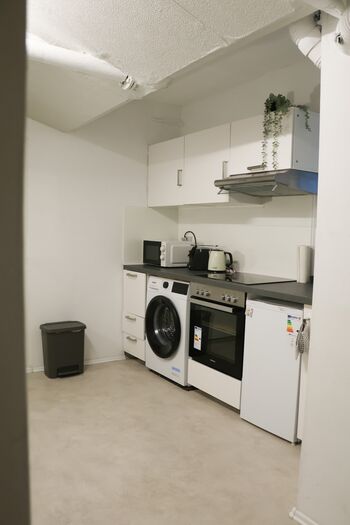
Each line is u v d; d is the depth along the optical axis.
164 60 2.28
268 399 2.64
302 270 2.96
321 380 1.81
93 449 2.46
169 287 3.48
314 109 3.04
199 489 2.10
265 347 2.65
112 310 4.14
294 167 2.75
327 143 1.75
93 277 4.01
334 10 1.47
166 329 3.71
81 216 3.91
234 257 3.73
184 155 3.72
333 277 1.75
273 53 2.99
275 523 1.86
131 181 4.17
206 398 3.24
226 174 3.27
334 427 1.76
